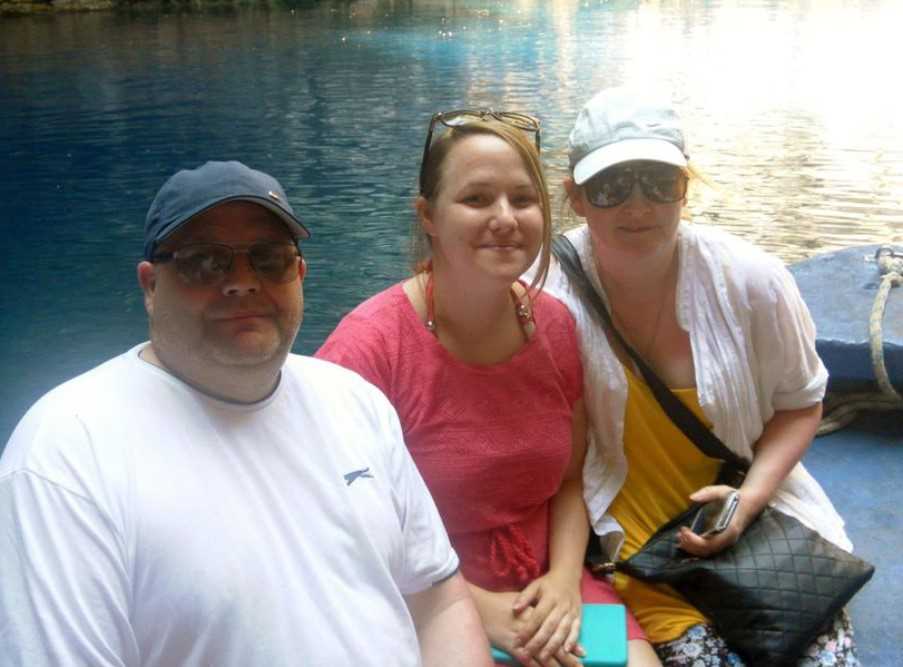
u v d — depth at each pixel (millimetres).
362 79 10406
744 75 10602
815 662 1479
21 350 4824
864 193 6578
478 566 1509
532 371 1498
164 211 1134
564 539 1571
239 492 1118
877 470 2104
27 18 14773
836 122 8523
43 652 989
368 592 1170
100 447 1074
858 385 2346
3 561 1018
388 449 1282
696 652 1504
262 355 1141
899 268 2568
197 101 9547
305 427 1208
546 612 1437
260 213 1150
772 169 7156
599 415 1612
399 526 1237
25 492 1039
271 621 1084
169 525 1063
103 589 1021
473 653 1303
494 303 1471
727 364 1575
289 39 13023
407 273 5551
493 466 1472
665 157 1480
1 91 9984
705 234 1609
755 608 1476
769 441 1651
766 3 17250
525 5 16938
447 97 9547
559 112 8766
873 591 1771
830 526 1653
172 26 14305
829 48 12266
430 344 1476
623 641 1438
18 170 7535
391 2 17250
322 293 5336
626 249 1529
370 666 1132
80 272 5738
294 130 8516
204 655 1063
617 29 14016
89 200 6879
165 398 1137
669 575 1538
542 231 1463
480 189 1407
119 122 8805
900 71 10633
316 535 1153
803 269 2689
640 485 1641
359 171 7367
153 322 1162
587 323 1596
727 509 1532
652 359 1624
